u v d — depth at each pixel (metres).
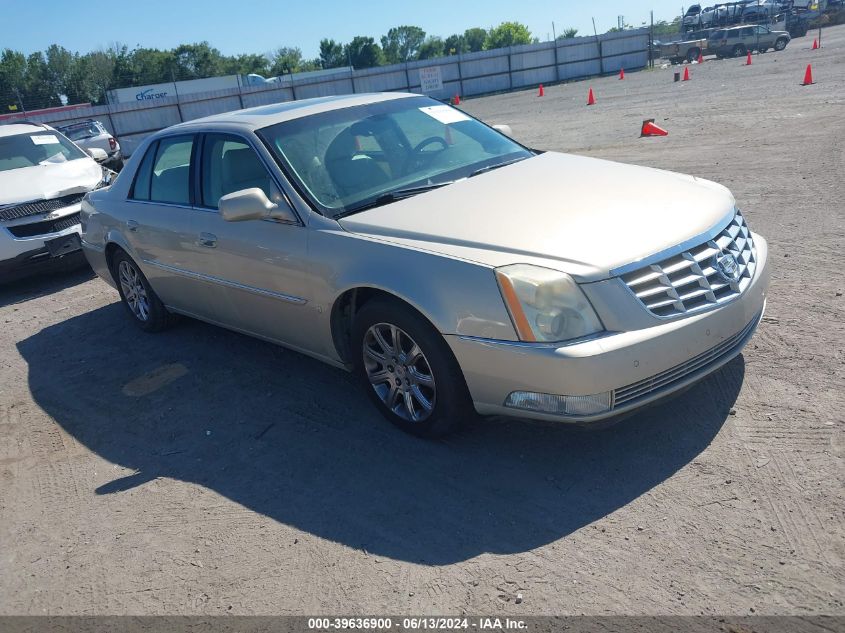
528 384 3.15
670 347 3.14
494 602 2.66
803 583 2.54
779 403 3.64
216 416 4.47
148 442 4.29
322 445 3.94
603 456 3.46
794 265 5.50
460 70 44.44
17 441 4.54
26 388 5.37
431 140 4.66
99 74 89.00
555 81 45.53
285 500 3.50
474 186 4.04
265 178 4.28
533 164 4.41
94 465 4.12
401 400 3.87
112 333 6.31
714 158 10.16
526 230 3.41
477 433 3.81
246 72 102.56
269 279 4.27
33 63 87.06
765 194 7.70
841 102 14.18
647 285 3.18
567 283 3.09
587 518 3.05
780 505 2.94
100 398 5.01
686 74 27.00
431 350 3.44
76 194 8.32
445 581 2.80
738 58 39.56
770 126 12.41
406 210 3.84
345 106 4.78
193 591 2.96
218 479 3.77
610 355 3.03
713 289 3.33
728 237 3.55
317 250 3.90
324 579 2.91
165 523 3.46
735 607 2.48
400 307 3.53
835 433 3.33
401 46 132.38
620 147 12.62
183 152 5.06
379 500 3.39
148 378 5.22
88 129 20.88
